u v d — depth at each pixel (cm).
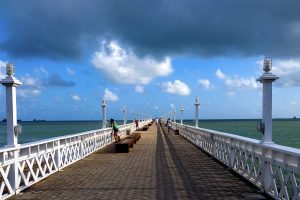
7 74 851
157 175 1050
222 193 809
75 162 1359
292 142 4288
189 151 1733
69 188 880
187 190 843
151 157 1495
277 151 697
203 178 996
